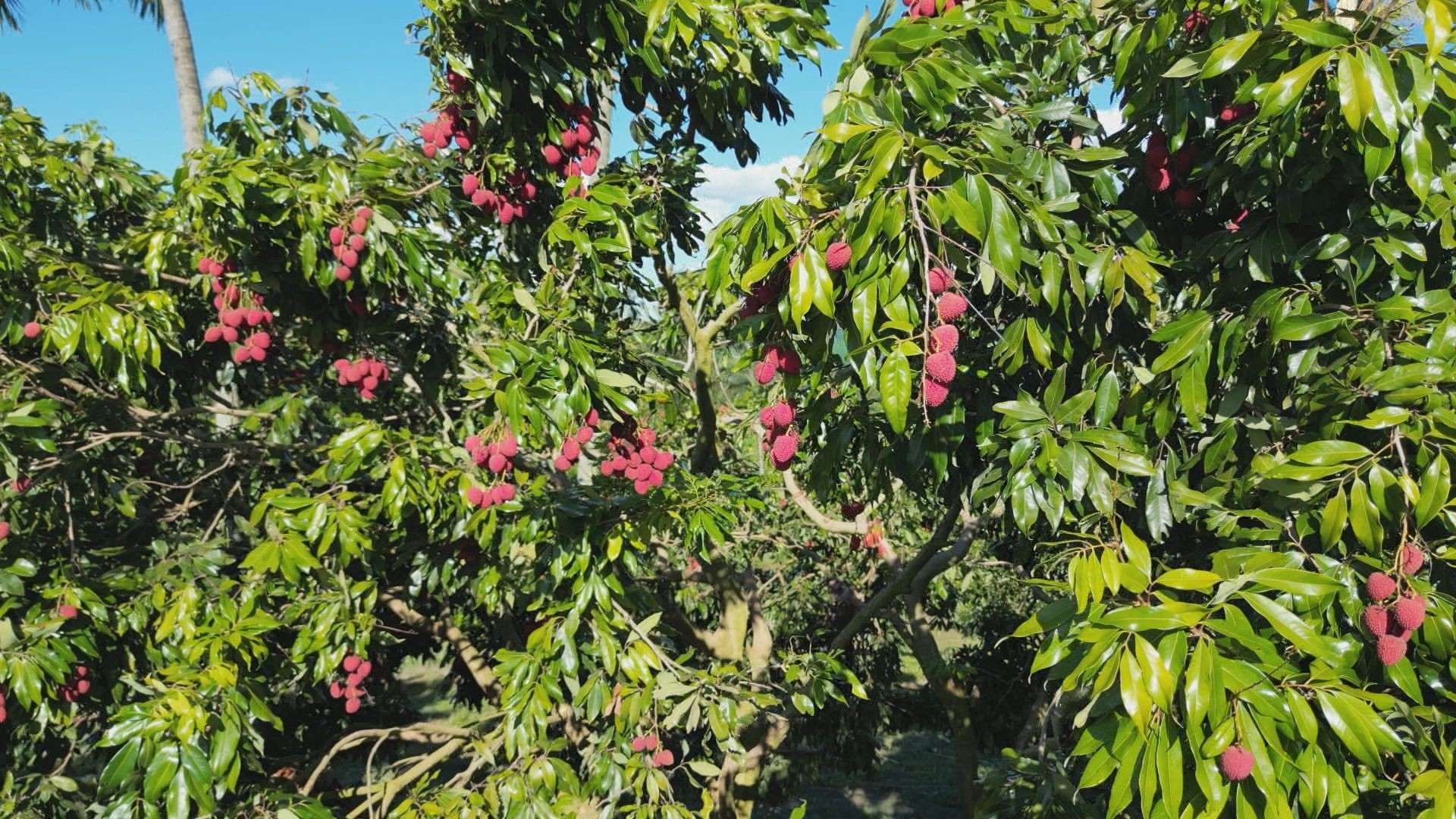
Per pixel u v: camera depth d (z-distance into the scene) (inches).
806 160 86.4
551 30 140.2
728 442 257.3
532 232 159.6
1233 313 88.6
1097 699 69.2
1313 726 56.8
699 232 168.4
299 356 186.4
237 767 110.6
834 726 283.7
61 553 157.5
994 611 286.5
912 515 280.2
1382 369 76.7
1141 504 105.4
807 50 130.1
